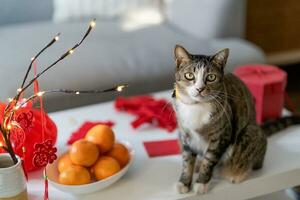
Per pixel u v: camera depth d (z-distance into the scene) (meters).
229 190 1.04
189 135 1.02
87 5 2.20
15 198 0.91
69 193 1.01
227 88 1.02
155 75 1.74
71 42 1.90
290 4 2.44
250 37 2.48
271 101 1.31
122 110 1.42
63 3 2.18
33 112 1.11
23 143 1.04
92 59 1.75
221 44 1.95
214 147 1.00
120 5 2.22
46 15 2.28
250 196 1.07
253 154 1.05
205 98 0.96
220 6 1.98
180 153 1.18
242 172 1.05
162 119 1.32
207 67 0.96
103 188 1.02
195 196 1.01
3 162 0.94
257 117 1.31
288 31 2.52
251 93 1.19
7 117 0.94
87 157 1.00
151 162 1.14
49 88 1.59
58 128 1.31
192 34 2.11
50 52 1.79
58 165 1.05
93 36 1.99
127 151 1.11
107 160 1.02
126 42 1.93
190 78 0.97
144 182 1.06
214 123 0.97
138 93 1.74
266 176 1.07
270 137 1.24
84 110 1.43
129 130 1.31
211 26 2.02
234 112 1.02
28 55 1.77
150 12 2.26
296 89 2.51
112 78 1.69
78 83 1.64
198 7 2.06
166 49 1.88
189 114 0.99
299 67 2.71
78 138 1.20
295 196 1.35
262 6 2.40
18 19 2.24
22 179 0.93
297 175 1.11
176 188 1.02
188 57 0.98
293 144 1.20
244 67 1.38
